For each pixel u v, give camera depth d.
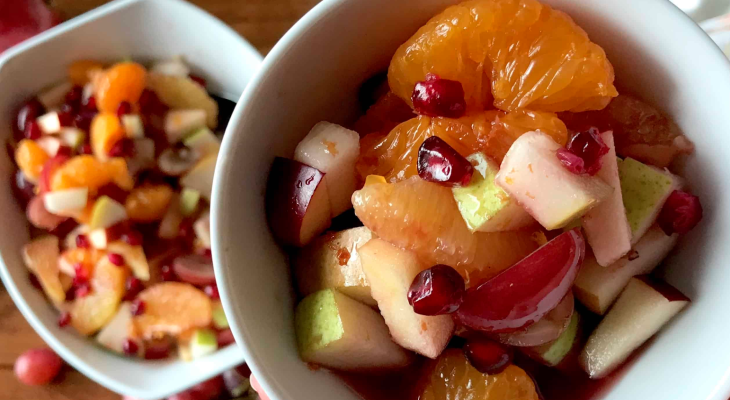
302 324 0.17
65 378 0.27
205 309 0.27
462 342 0.18
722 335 0.15
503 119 0.16
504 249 0.16
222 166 0.15
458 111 0.17
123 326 0.26
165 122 0.27
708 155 0.16
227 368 0.25
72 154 0.27
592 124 0.17
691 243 0.17
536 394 0.17
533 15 0.16
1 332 0.27
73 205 0.26
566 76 0.16
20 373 0.26
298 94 0.17
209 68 0.27
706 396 0.15
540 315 0.16
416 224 0.16
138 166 0.27
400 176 0.17
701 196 0.16
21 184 0.27
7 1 0.27
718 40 0.21
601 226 0.17
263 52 0.26
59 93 0.27
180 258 0.27
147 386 0.25
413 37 0.17
